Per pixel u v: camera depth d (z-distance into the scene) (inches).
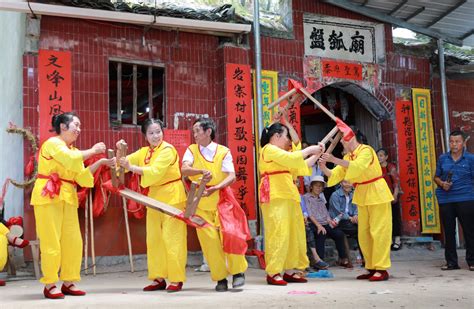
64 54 270.5
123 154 179.9
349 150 217.3
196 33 304.8
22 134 258.4
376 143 366.6
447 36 371.2
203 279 230.5
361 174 213.9
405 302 148.4
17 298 169.9
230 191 185.8
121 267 267.6
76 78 273.6
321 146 199.5
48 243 169.5
